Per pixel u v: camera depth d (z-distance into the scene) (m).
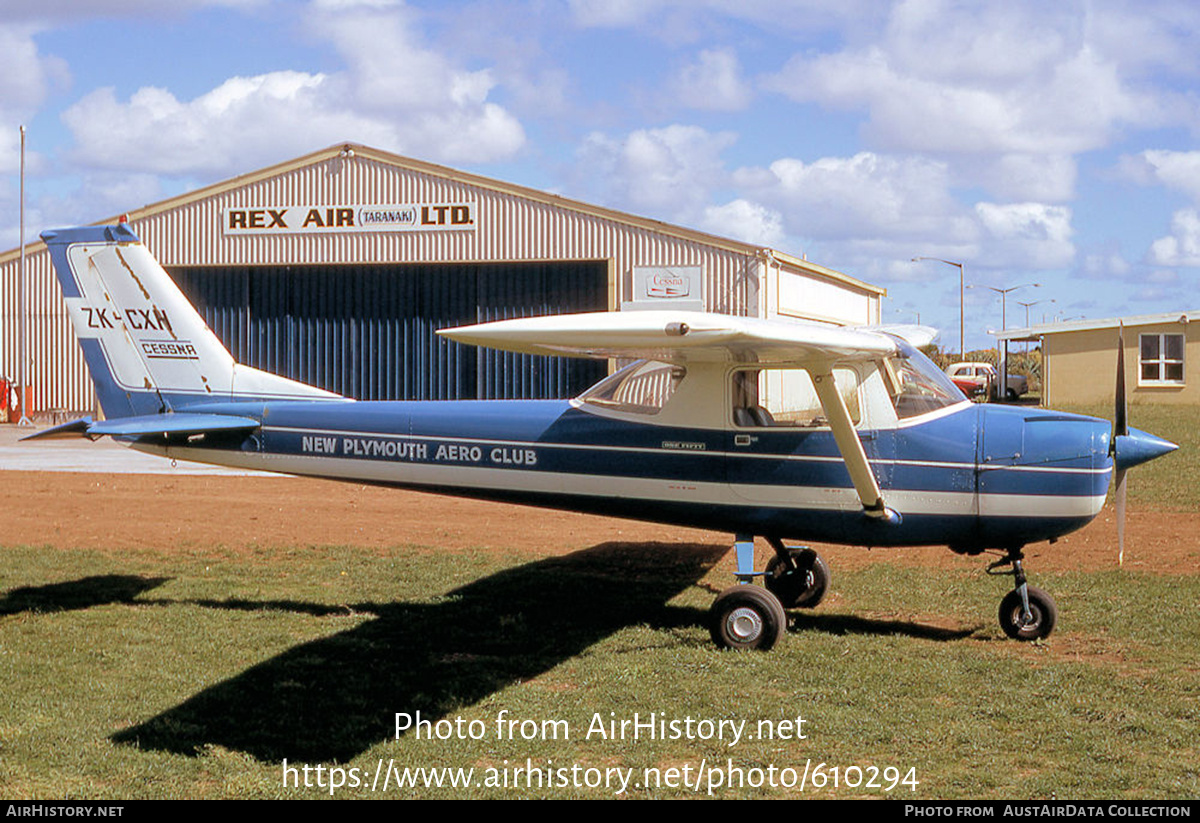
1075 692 6.19
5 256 27.98
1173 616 7.89
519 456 8.29
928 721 5.77
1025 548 10.56
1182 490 13.88
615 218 24.42
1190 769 5.05
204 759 5.38
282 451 8.95
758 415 7.67
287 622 8.17
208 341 9.17
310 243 26.05
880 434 7.49
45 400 28.02
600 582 9.59
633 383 8.04
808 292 27.92
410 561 10.53
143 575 9.91
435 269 25.78
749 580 7.60
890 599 8.73
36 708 6.13
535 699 6.27
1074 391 35.00
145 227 26.89
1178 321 33.19
